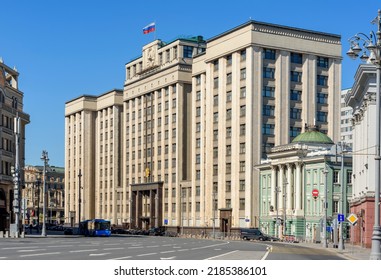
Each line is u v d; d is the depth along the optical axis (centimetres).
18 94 12200
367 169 7456
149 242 7725
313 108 13312
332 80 13562
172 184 15325
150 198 16025
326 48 13512
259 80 12744
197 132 14488
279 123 12875
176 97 15300
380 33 3853
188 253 4625
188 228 14475
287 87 13038
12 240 7112
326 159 10981
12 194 11350
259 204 12500
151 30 16575
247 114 12712
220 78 13550
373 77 7294
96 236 11019
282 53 13038
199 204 14225
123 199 17612
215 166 13675
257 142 12631
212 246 6731
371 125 7338
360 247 7625
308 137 11881
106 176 18775
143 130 16750
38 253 3950
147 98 16675
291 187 11644
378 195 3819
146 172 16338
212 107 13825
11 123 11575
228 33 13362
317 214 11075
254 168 12581
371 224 7294
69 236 10462
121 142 18375
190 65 15362
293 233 11412
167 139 15650
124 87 17812
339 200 11044
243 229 11631
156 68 16312
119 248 5241
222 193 13300
